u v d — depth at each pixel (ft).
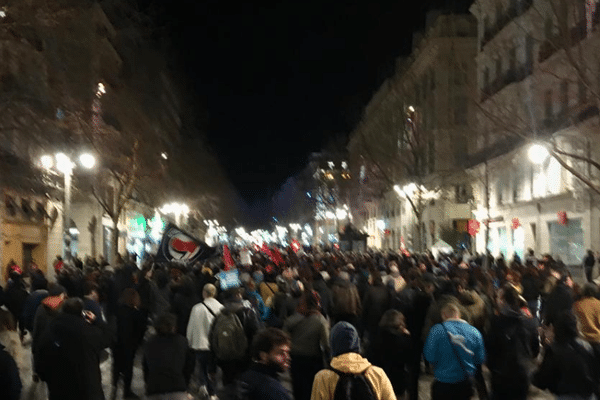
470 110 147.13
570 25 84.48
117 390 37.14
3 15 62.90
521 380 22.66
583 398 19.66
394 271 50.11
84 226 135.95
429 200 169.78
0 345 19.39
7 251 97.09
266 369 15.65
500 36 126.52
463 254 107.34
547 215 112.47
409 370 32.30
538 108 103.86
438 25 168.86
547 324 34.91
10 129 75.15
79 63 92.79
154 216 199.82
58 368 22.07
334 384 16.10
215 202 262.67
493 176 140.05
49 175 99.55
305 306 28.17
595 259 87.61
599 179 90.17
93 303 33.30
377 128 217.77
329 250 146.00
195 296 40.06
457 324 22.08
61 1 76.18
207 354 32.94
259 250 117.50
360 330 42.37
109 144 109.50
